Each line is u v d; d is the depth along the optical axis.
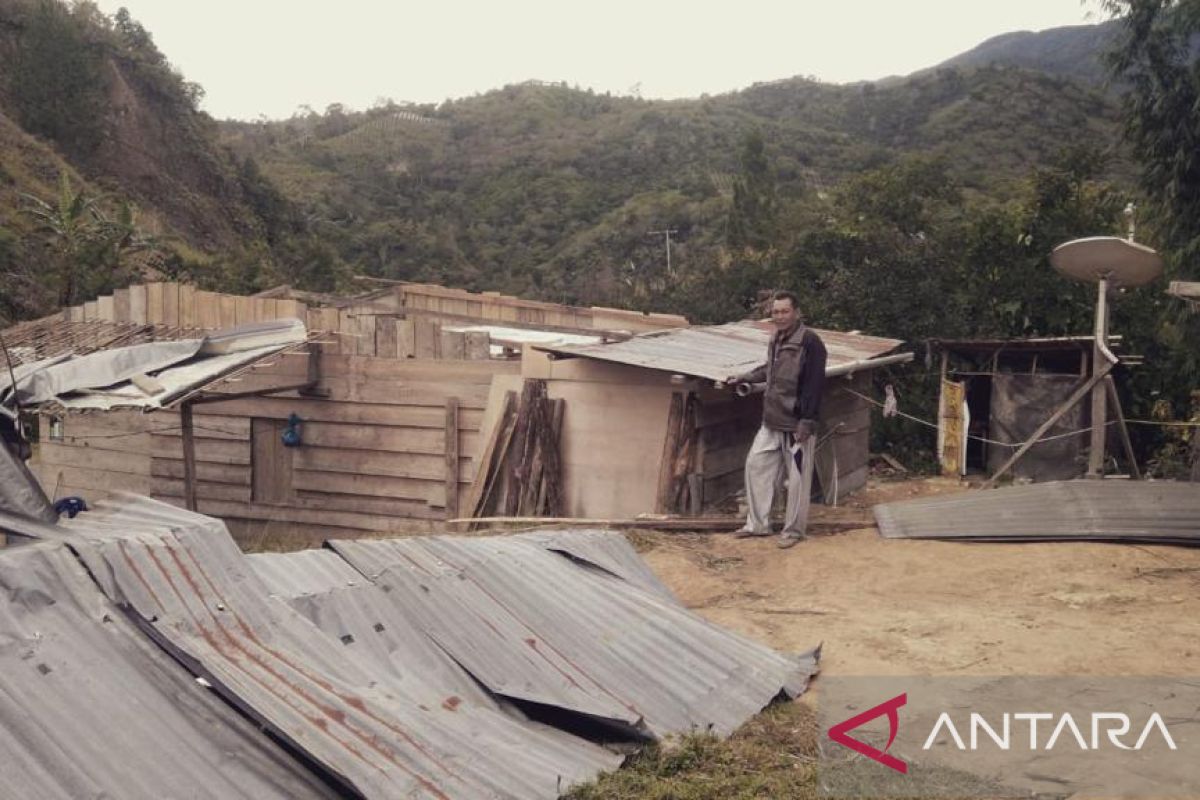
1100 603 6.36
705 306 22.80
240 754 3.32
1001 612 6.29
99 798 2.91
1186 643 5.50
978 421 16.94
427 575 5.05
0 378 9.92
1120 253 8.97
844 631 6.14
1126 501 7.91
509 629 4.89
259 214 53.31
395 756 3.50
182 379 10.01
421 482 11.79
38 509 4.70
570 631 5.18
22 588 3.51
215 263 35.75
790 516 8.34
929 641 5.84
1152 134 15.09
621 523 9.15
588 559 6.30
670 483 9.81
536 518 9.60
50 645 3.37
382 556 5.09
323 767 3.28
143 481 13.69
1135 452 16.33
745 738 4.67
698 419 10.05
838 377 12.50
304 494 12.49
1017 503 8.32
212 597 3.96
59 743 3.03
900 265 18.77
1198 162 14.76
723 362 9.71
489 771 3.70
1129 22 14.94
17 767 2.88
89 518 4.64
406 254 57.78
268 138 87.94
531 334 13.73
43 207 29.94
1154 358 16.50
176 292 13.37
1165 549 7.40
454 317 13.99
